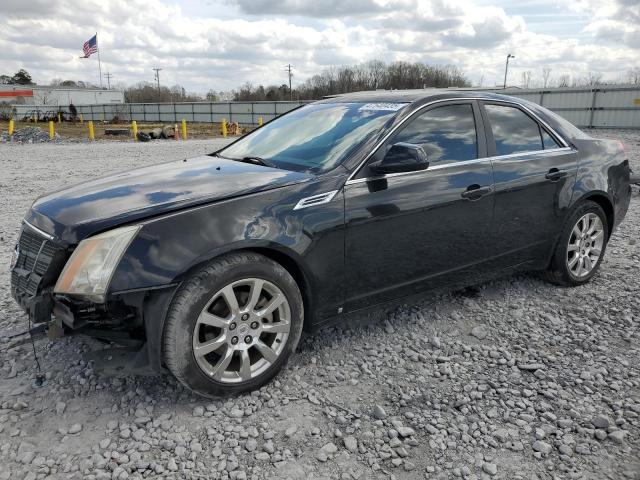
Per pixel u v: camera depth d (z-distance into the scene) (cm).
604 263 538
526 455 261
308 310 329
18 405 294
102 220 280
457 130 389
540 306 434
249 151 405
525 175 412
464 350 362
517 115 431
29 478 242
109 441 267
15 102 7638
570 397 308
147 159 1644
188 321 278
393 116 364
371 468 252
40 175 1223
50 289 285
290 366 339
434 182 362
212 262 285
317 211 316
